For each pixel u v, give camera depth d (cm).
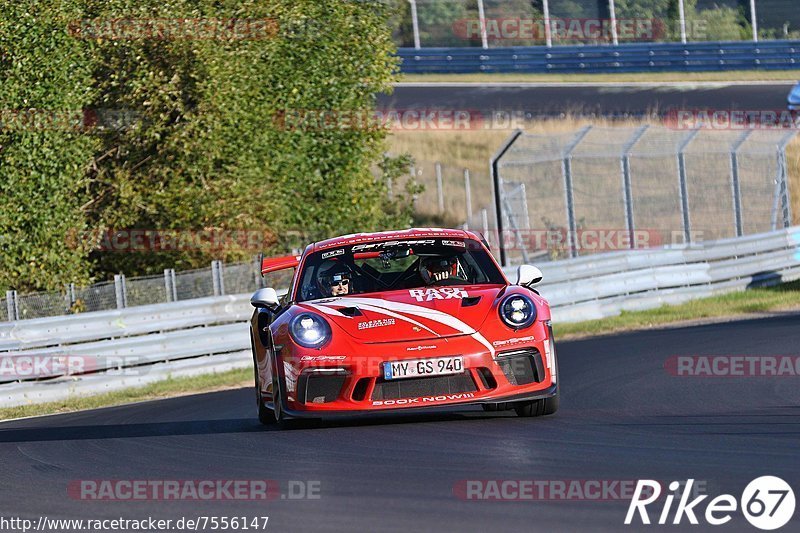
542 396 2436
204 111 6562
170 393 4662
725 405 2650
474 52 13412
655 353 4112
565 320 6062
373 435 2391
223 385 4819
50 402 4662
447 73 13500
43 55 6306
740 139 7394
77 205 6562
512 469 1897
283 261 3050
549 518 1537
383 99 12438
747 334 4519
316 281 2761
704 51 12775
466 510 1612
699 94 11800
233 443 2481
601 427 2338
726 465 1828
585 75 13038
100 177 6781
